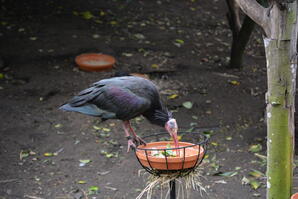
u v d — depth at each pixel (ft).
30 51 30.50
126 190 17.44
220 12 39.68
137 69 28.73
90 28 34.14
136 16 37.14
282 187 12.02
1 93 25.91
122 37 33.22
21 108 24.44
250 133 21.98
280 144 11.79
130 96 14.78
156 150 12.75
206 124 22.89
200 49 32.45
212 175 18.26
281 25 11.15
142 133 22.27
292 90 11.58
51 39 32.09
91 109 15.29
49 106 24.70
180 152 13.62
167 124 14.43
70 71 28.45
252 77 28.40
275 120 11.71
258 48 33.24
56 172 18.88
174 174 12.75
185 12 38.93
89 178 18.39
